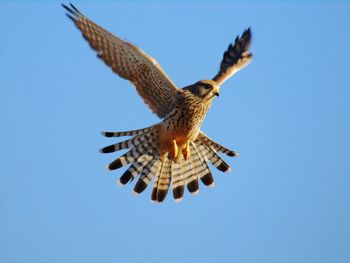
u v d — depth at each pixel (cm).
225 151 1738
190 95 1617
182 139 1662
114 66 1579
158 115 1659
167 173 1734
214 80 1733
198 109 1631
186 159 1677
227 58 1830
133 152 1705
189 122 1636
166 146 1677
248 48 1814
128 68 1590
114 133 1662
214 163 1753
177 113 1623
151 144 1702
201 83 1634
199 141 1744
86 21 1538
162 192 1730
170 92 1616
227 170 1745
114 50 1559
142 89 1625
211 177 1745
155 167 1725
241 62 1788
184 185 1742
